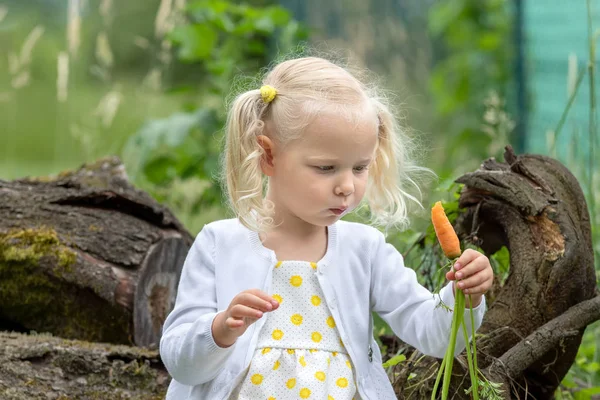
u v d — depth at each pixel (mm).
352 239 3117
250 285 3010
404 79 10609
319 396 2879
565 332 3201
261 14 7594
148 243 4438
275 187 3033
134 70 13578
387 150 3156
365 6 11750
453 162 8891
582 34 7500
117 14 13797
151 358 3854
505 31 9641
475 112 9930
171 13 7609
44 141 12734
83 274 4277
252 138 2957
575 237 3334
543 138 8039
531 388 3426
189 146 7000
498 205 3521
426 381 3285
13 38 13477
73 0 6812
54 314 4406
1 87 12734
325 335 2988
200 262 3084
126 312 4289
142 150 6809
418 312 2973
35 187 4621
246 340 2936
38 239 4336
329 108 2844
